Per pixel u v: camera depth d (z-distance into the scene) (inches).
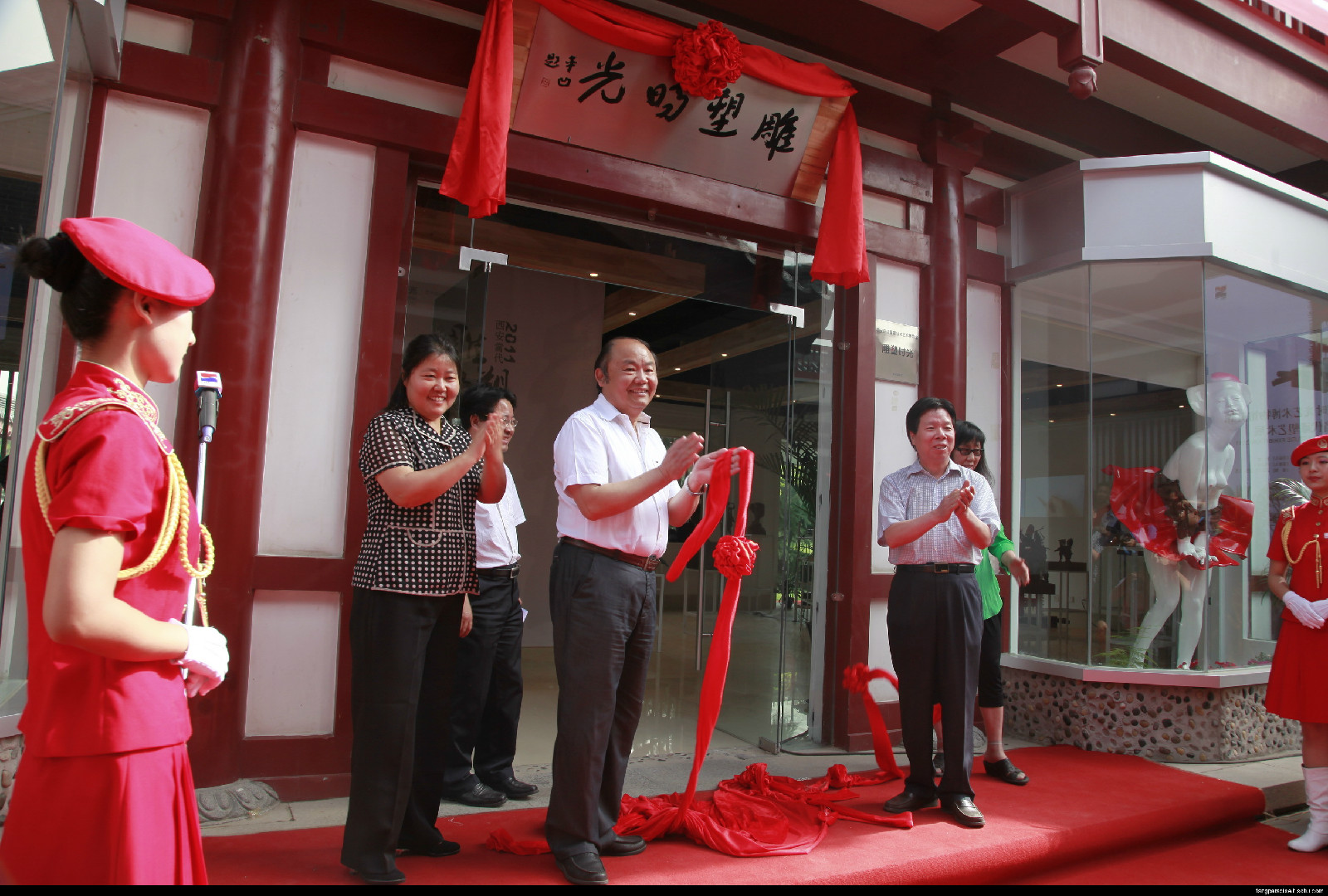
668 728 159.8
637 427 93.1
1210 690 142.9
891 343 159.8
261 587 109.2
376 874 76.1
